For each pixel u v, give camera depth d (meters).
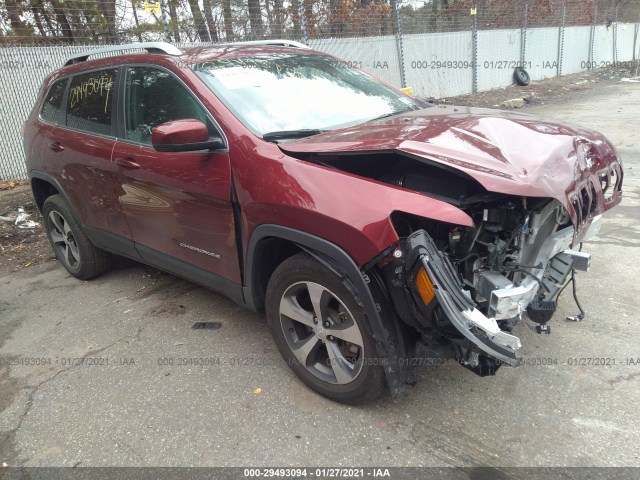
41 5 9.39
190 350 3.40
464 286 2.42
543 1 20.39
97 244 4.29
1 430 2.78
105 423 2.77
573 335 3.26
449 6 18.98
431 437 2.51
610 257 4.36
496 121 2.79
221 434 2.63
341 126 3.19
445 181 2.48
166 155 3.20
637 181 6.52
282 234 2.60
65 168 4.17
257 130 2.90
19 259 5.40
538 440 2.45
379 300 2.39
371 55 13.13
